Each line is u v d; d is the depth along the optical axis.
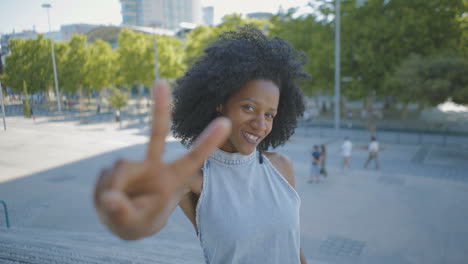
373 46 21.52
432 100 16.58
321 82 24.11
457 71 15.67
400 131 24.73
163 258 5.39
